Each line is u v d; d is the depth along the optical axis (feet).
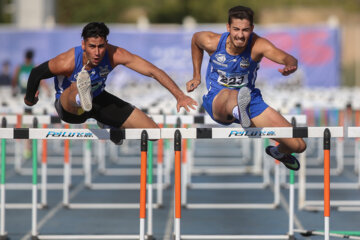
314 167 148.25
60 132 57.21
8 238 76.33
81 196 107.45
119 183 122.01
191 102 55.72
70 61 57.16
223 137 57.06
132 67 57.77
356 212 93.35
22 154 173.68
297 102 99.81
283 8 423.23
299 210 94.53
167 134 56.59
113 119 61.82
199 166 148.36
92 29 54.90
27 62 157.89
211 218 88.69
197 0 399.44
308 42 247.29
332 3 436.35
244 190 113.39
